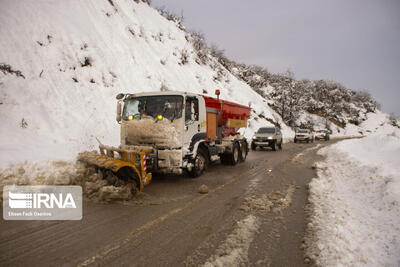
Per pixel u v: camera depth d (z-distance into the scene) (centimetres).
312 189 604
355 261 268
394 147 1027
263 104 3694
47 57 1236
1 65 1045
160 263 284
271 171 903
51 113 1048
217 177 787
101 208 473
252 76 4700
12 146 740
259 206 489
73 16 1560
